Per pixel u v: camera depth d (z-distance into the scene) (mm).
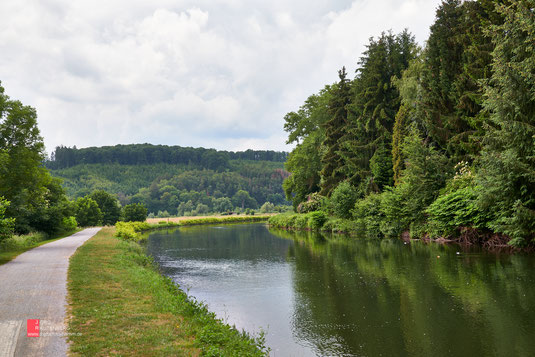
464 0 27328
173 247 27375
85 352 5078
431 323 8516
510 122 15594
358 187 36969
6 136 22344
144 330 6156
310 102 54125
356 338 7871
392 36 39000
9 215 22812
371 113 38031
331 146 43500
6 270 12078
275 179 194625
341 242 26562
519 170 15562
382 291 11570
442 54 28031
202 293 12234
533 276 12414
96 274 11320
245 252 23188
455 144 26031
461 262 15594
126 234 29047
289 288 12625
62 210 36000
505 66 16109
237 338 6703
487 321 8430
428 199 25094
